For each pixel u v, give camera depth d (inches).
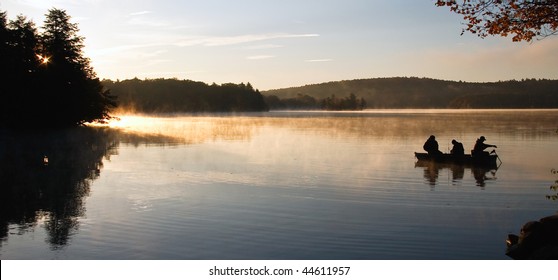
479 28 508.7
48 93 2322.8
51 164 1080.8
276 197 693.9
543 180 828.6
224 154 1277.1
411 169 970.1
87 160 1157.7
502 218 565.9
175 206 637.9
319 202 658.8
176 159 1164.5
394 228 527.2
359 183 808.3
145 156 1240.8
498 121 3425.2
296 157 1194.6
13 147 1514.5
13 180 851.4
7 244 478.3
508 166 1008.9
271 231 518.9
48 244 477.7
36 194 722.2
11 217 580.4
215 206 635.5
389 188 761.6
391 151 1343.5
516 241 458.0
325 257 440.8
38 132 2292.1
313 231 517.7
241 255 446.9
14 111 2161.7
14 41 2224.4
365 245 471.2
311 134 2119.8
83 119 2684.5
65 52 2610.7
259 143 1637.6
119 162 1112.8
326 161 1110.4
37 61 2356.1
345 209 616.7
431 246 466.6
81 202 665.0
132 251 457.7
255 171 951.6
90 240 490.6
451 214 586.6
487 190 740.7
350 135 2033.7
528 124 2920.8
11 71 2137.1
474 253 446.9
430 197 689.0
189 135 2076.8
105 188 770.8
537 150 1349.7
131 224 546.6
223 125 3085.6
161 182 826.8
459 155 1050.1
